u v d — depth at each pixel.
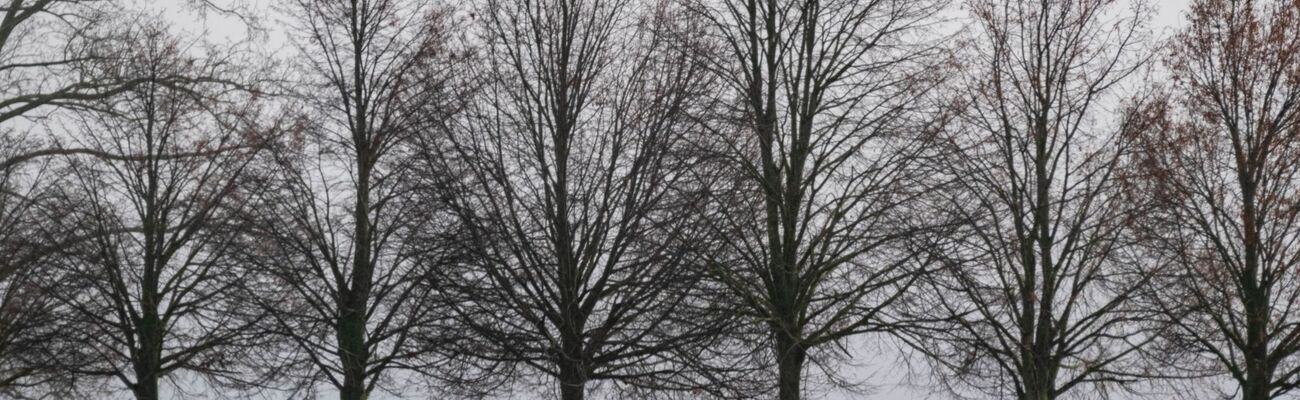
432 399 23.61
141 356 23.75
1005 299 23.22
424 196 22.98
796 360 22.70
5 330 22.89
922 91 23.94
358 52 24.56
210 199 24.50
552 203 22.03
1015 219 23.52
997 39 24.39
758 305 22.53
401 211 23.66
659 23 23.28
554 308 22.28
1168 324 22.92
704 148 22.31
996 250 23.44
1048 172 24.28
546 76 22.25
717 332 21.36
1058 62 24.30
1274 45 22.44
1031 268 23.31
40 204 23.56
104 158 24.19
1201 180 22.91
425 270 22.78
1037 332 23.00
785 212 23.36
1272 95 22.50
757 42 24.89
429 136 23.08
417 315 23.38
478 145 22.08
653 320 22.11
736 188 22.72
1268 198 22.22
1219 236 22.67
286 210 23.91
